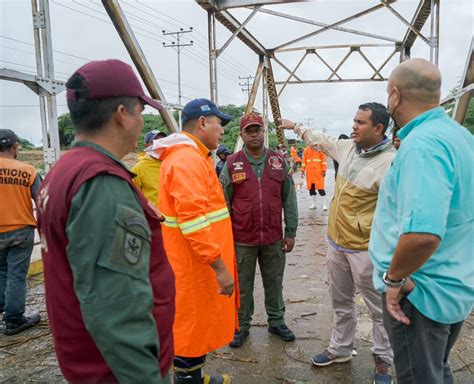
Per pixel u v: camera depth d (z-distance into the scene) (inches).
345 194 105.1
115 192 43.9
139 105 51.1
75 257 41.8
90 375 46.3
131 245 43.6
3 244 139.3
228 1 316.5
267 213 126.9
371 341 129.0
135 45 206.1
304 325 142.6
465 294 64.7
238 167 127.0
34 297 179.0
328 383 106.7
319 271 205.2
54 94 169.0
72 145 50.1
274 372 112.8
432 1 305.3
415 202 57.9
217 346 92.7
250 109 464.8
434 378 66.1
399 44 459.8
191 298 88.3
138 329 43.1
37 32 167.2
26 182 142.5
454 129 64.7
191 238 82.2
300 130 129.0
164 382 54.1
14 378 113.8
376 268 71.0
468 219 64.1
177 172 83.2
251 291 131.3
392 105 69.9
